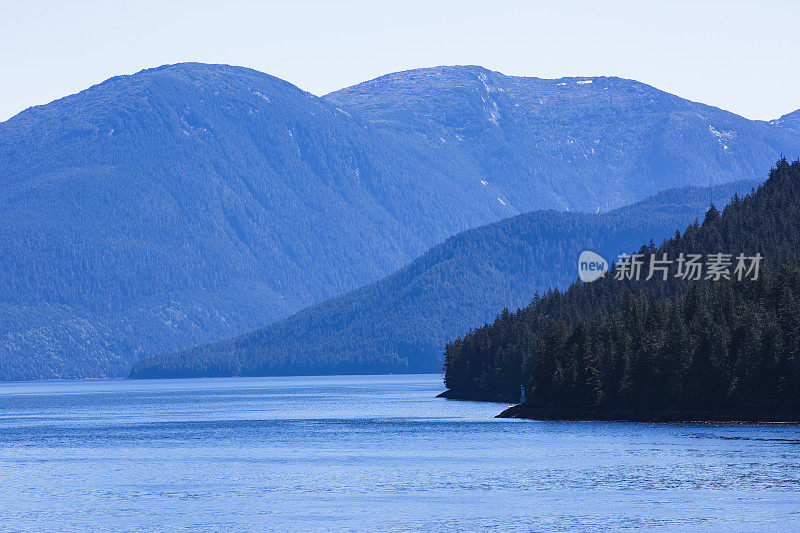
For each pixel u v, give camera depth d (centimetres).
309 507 14638
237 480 17325
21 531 13288
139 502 15238
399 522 13512
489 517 13750
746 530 12775
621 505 14388
